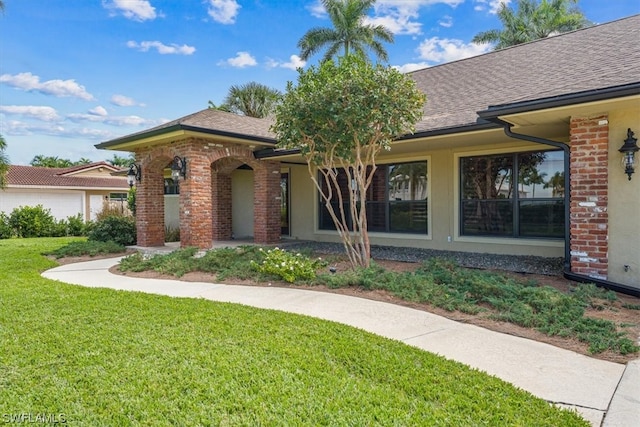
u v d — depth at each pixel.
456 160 12.12
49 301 6.63
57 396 3.52
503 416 3.23
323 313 6.09
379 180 14.11
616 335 4.83
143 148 14.05
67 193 29.27
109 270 10.13
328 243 15.16
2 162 20.31
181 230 12.53
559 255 10.41
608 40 10.68
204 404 3.40
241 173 18.70
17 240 18.92
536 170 10.84
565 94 6.81
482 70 13.26
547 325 5.26
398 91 8.25
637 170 6.99
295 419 3.19
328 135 8.38
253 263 8.77
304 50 32.62
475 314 5.91
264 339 4.86
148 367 4.07
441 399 3.52
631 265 7.07
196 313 5.92
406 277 7.68
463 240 12.04
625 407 3.39
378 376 3.95
